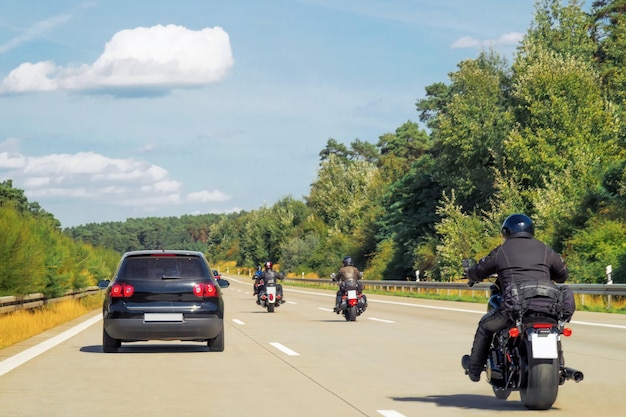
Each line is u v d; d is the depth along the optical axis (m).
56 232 38.22
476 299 45.06
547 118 62.94
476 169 72.50
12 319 22.48
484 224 64.62
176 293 16.84
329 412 10.01
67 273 31.91
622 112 63.84
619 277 40.81
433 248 71.31
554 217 53.16
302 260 139.75
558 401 10.77
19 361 15.61
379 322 27.33
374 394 11.48
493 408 10.28
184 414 9.85
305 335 21.97
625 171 49.97
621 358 16.02
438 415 9.79
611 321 26.66
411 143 160.12
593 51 84.25
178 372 13.91
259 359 15.98
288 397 11.20
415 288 58.00
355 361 15.62
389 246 83.25
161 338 16.83
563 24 81.19
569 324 25.31
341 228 119.38
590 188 53.78
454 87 76.31
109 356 16.56
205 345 19.39
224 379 13.02
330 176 156.12
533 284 9.80
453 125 73.81
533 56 68.25
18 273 25.25
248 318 30.41
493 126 73.69
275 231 176.38
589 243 44.41
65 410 10.12
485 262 10.28
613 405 10.43
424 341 20.03
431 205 77.38
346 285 27.84
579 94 63.31
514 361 10.10
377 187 116.62
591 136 62.38
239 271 196.25
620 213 47.09
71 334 22.41
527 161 61.25
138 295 16.75
